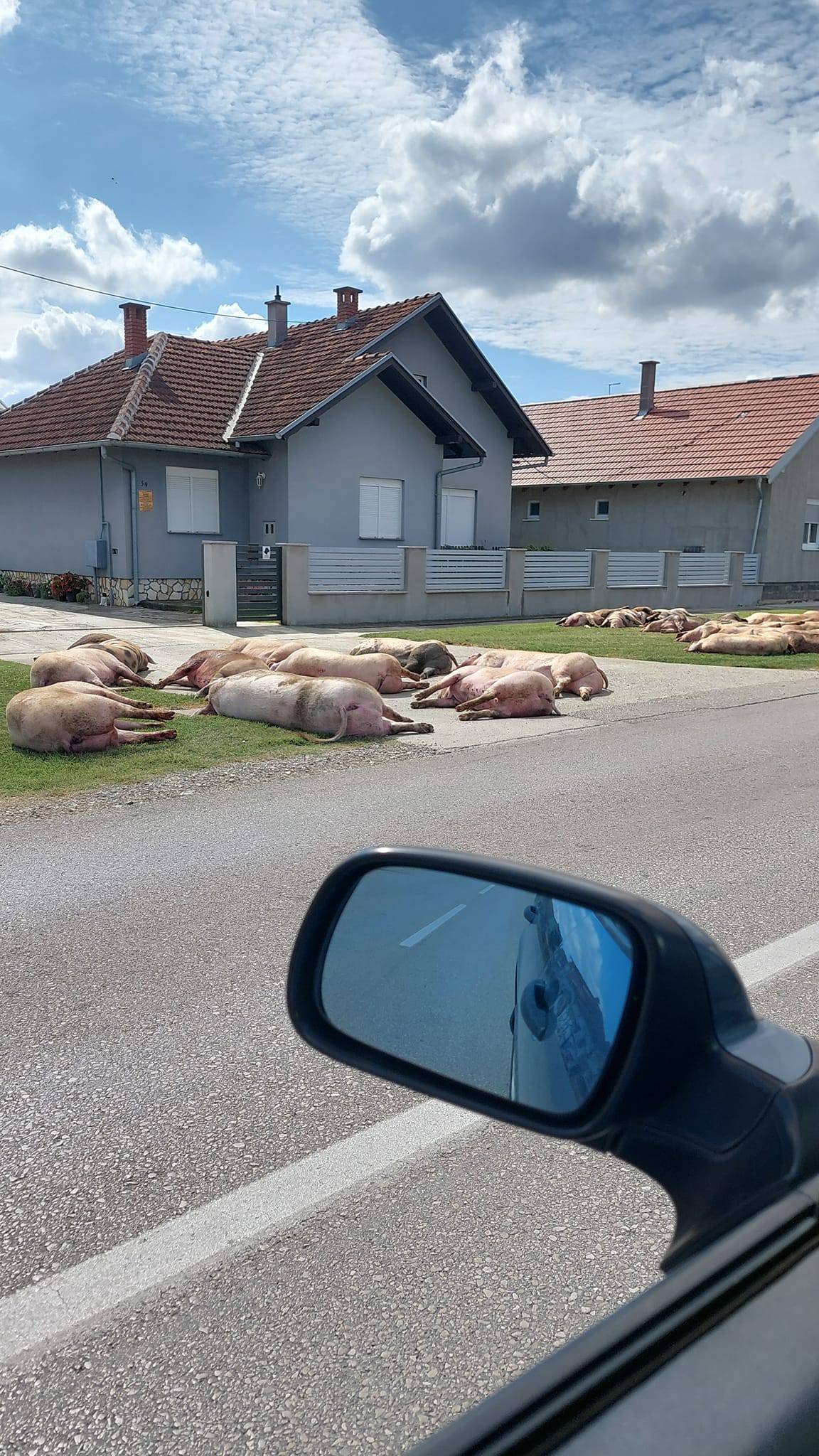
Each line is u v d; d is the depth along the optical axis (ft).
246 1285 8.11
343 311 87.40
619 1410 2.84
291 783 25.98
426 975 5.49
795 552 103.60
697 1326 3.13
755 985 13.73
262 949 15.02
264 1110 10.80
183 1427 6.73
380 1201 9.24
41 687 31.78
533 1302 7.91
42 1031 12.50
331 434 75.41
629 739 32.30
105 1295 8.00
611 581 85.92
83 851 19.99
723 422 107.55
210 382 81.82
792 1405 2.89
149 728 31.89
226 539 77.71
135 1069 11.64
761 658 54.54
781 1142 3.84
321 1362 7.28
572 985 4.75
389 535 80.84
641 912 4.38
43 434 79.36
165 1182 9.52
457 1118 10.75
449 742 31.68
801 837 21.03
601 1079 4.34
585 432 117.80
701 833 21.29
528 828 21.63
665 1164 4.16
